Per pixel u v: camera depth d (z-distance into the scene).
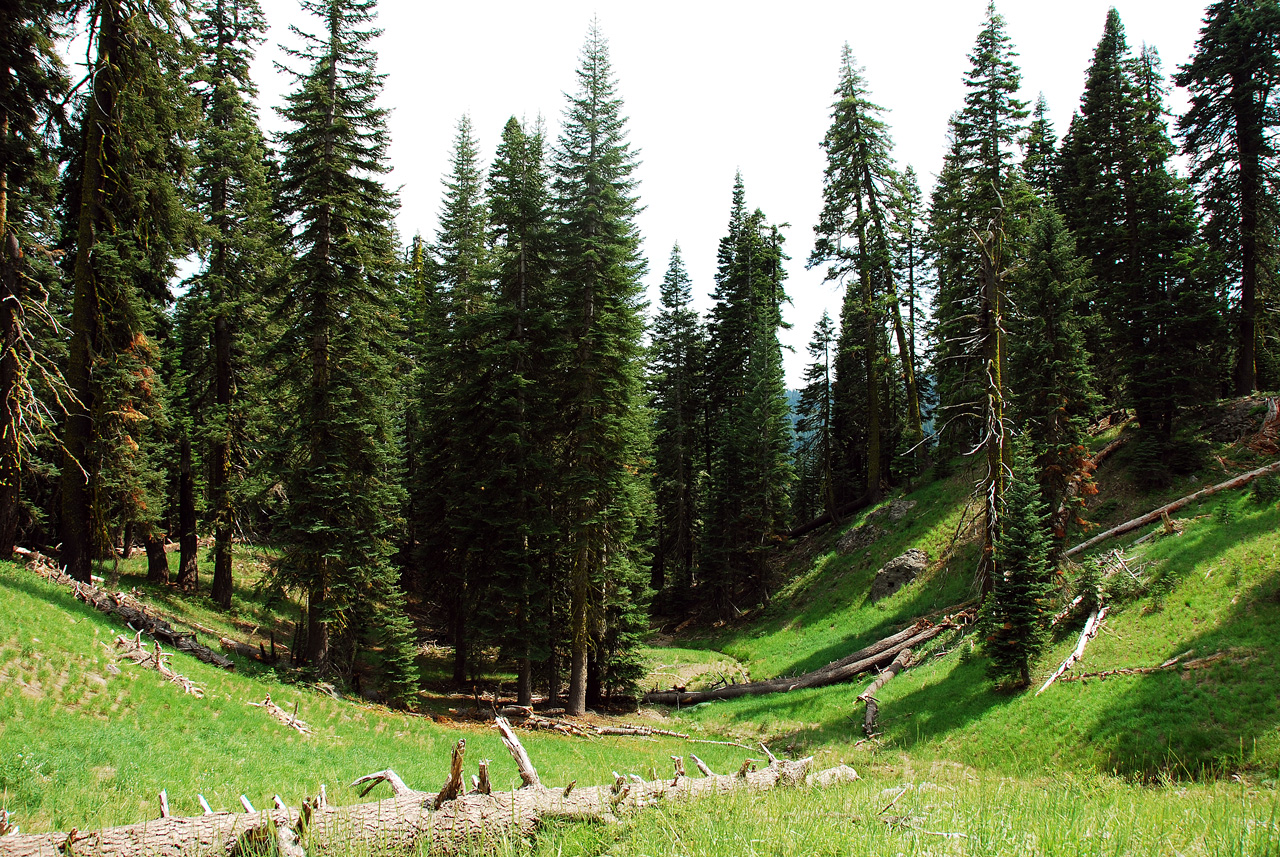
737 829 5.57
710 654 32.25
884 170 33.03
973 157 27.38
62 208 20.42
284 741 13.28
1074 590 18.95
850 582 31.19
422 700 22.94
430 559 27.05
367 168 20.91
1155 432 24.23
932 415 35.03
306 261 19.98
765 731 21.06
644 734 21.02
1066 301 21.67
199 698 13.47
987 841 5.11
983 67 26.89
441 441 27.34
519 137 24.20
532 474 23.72
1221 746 12.34
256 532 28.80
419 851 5.73
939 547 28.27
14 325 17.11
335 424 19.81
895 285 34.12
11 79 16.45
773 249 42.19
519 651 22.30
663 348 46.38
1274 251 27.33
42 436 19.16
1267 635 14.31
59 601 14.67
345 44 20.25
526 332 24.33
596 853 5.73
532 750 17.30
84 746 9.96
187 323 26.31
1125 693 14.69
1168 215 24.95
